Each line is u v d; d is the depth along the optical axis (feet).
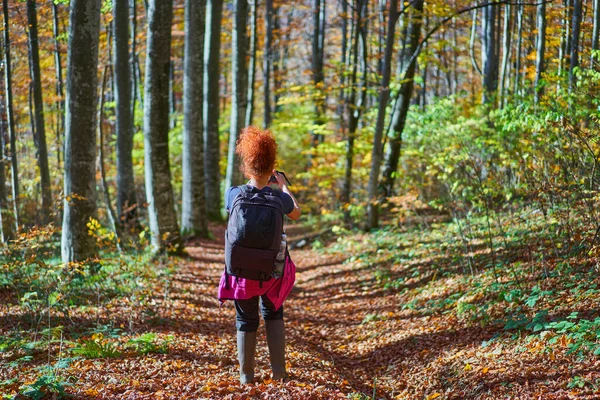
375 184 47.21
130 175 52.90
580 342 15.14
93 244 30.14
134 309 23.85
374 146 46.50
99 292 25.94
